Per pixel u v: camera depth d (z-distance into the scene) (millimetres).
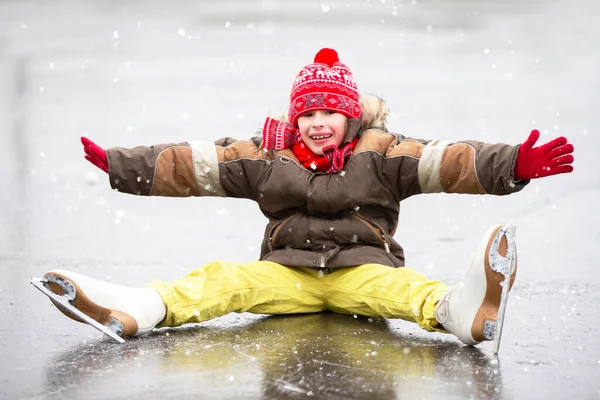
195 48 38750
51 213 17531
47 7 52156
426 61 34781
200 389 7590
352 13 47125
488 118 25328
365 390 7555
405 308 9586
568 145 9383
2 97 30516
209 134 23844
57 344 9094
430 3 51469
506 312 10523
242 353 8688
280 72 33125
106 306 9109
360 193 10398
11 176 20828
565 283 12047
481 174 9789
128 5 52438
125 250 14578
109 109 28203
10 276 12648
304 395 7418
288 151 10766
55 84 32531
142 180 10664
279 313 10422
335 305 10492
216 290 9898
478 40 39375
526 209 17453
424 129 23750
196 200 19031
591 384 7758
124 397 7426
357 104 10891
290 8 49469
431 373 8031
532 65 34188
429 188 10289
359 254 10391
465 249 14508
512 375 7996
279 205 10711
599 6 48781
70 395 7488
